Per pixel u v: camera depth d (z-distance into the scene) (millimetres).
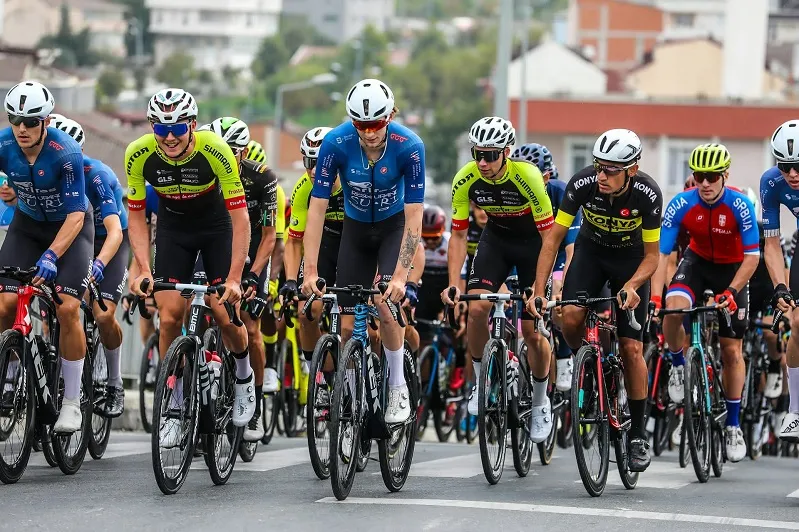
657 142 121688
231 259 21078
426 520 17000
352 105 19250
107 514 17141
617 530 16719
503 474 23016
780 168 21094
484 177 23156
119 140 87375
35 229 21594
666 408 28297
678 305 25266
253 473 21953
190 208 21453
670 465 26000
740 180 121312
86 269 21250
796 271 21500
